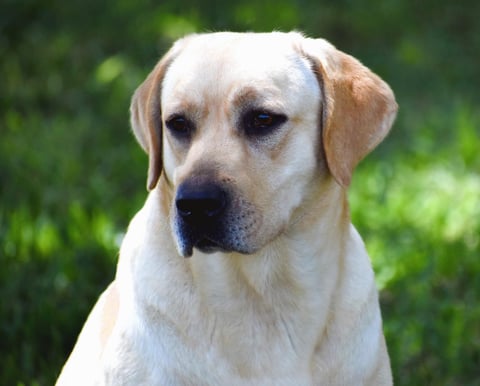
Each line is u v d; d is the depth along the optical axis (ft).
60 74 59.36
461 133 50.44
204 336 23.91
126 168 48.11
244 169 23.11
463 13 69.67
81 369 26.18
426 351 34.45
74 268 37.60
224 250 22.94
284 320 24.16
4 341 33.78
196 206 22.49
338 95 24.21
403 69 62.18
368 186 45.78
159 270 24.22
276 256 24.00
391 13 68.39
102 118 54.70
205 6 65.82
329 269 24.57
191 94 23.62
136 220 25.86
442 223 42.34
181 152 23.95
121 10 65.31
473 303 37.09
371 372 25.05
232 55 23.73
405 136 53.26
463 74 62.23
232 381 23.98
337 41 65.36
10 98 56.65
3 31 63.26
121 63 59.16
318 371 24.39
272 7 65.10
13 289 36.17
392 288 37.88
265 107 23.34
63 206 43.65
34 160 47.98
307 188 24.18
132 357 24.21
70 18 64.95
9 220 41.11
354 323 24.76
